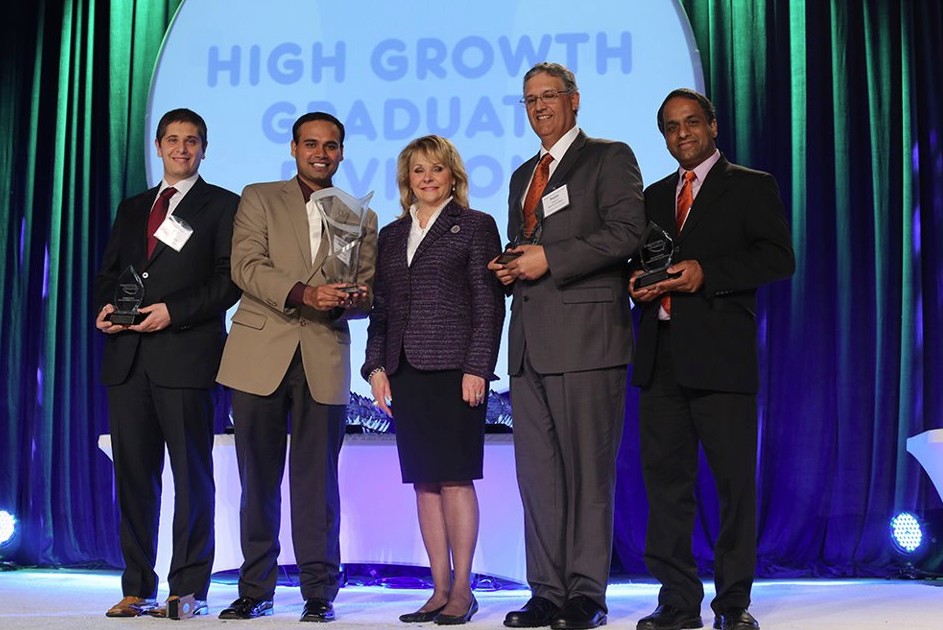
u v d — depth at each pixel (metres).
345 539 3.88
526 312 2.95
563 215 2.94
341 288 2.88
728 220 2.82
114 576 4.57
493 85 4.81
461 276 3.02
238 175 4.91
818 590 3.81
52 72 5.27
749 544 2.72
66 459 4.98
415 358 2.96
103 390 4.96
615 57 4.73
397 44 4.89
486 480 3.74
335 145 3.19
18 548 4.97
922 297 4.54
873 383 4.54
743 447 2.74
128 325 3.07
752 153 4.67
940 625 2.79
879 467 4.48
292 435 3.10
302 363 3.05
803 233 4.61
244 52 4.97
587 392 2.86
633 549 4.59
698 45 4.80
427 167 3.08
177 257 3.18
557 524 2.93
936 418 4.46
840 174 4.62
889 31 4.67
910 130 4.60
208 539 3.14
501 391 4.63
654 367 2.85
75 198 5.12
